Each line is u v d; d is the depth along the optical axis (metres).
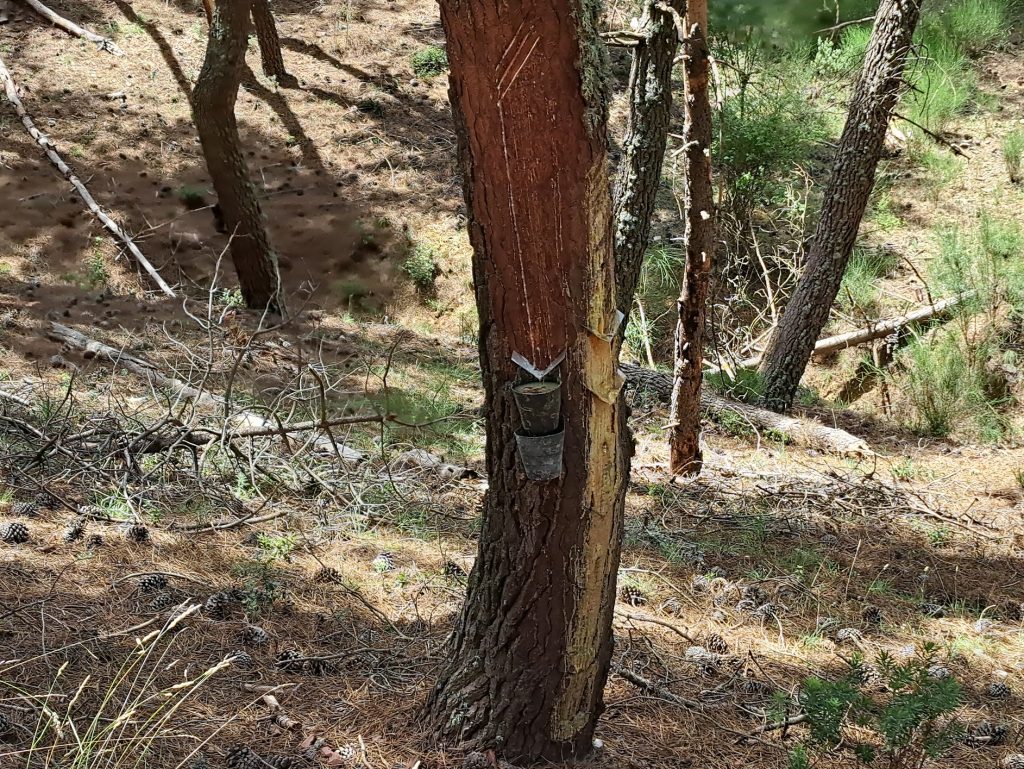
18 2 13.49
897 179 12.64
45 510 4.46
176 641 3.54
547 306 2.50
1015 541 6.05
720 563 5.27
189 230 11.23
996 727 3.73
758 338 10.48
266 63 13.35
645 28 5.93
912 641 4.54
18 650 3.30
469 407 7.86
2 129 11.65
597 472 2.66
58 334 7.76
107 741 2.72
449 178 12.64
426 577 4.41
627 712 3.52
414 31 14.82
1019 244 10.77
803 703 2.92
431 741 3.04
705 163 5.91
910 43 8.30
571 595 2.79
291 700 3.29
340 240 11.66
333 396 7.15
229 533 4.60
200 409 6.09
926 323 10.30
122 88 12.78
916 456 8.09
